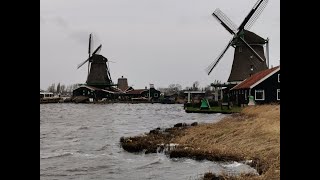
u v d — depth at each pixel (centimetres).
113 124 3862
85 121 4347
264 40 6000
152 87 12125
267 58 6078
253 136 1797
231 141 1783
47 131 3186
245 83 5212
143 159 1722
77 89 10319
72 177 1391
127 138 2358
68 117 5094
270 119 2261
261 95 4691
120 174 1420
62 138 2667
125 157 1803
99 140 2514
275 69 4709
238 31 5656
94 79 9838
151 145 2002
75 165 1633
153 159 1695
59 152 2012
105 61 9925
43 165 1647
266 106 3453
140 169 1498
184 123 3194
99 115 5497
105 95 10819
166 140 2136
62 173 1467
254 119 2452
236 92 5547
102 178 1370
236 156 1498
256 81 4719
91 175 1429
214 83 6156
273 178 991
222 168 1346
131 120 4391
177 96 12475
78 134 2930
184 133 2317
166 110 6938
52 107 8531
